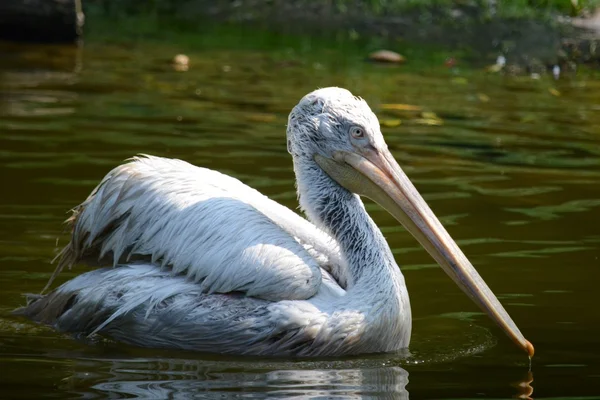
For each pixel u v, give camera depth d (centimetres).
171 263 934
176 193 948
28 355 895
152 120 1777
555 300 1067
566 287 1104
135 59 2380
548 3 3088
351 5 3128
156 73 2222
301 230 991
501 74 2389
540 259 1190
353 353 930
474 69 2433
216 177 991
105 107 1866
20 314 1003
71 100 1908
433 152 1656
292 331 909
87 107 1856
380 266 961
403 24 2942
